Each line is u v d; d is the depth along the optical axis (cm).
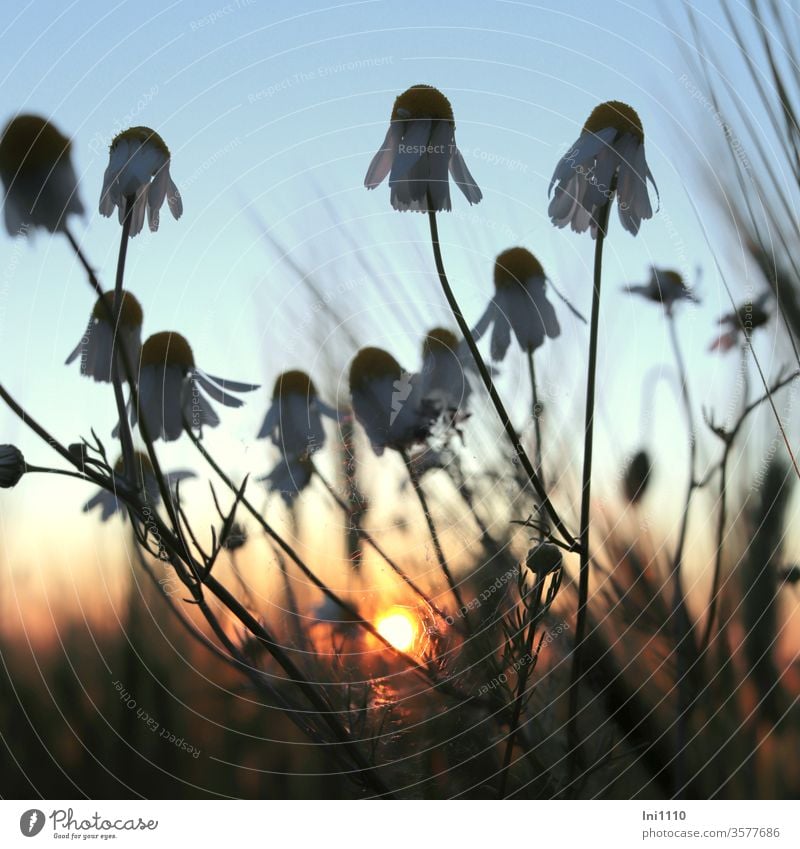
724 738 19
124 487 16
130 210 17
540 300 20
